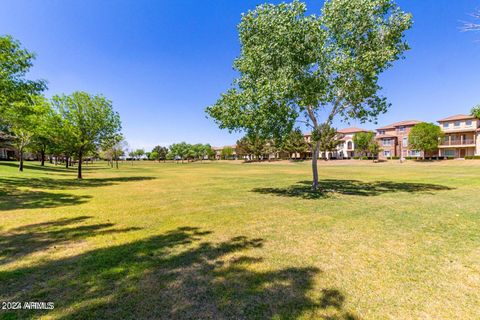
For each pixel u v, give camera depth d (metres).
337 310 2.90
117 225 6.52
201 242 5.20
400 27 11.12
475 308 2.93
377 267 4.00
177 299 3.10
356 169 34.97
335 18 11.59
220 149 131.25
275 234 5.72
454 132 52.28
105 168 43.94
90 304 2.99
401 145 62.53
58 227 6.29
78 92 20.50
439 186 14.25
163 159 115.88
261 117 11.20
